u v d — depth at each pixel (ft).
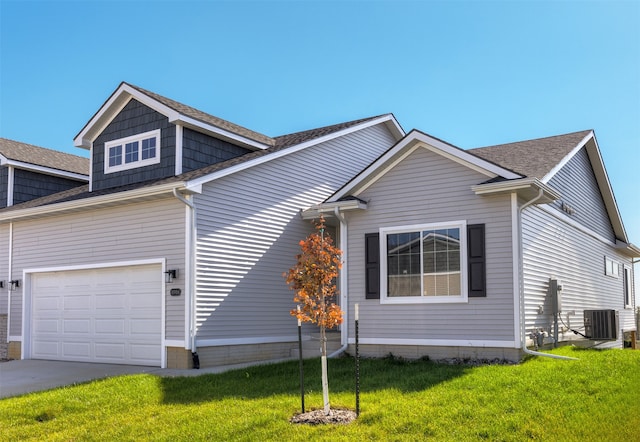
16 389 37.42
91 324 50.29
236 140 54.44
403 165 44.80
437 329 42.11
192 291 43.83
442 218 42.80
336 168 60.54
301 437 24.23
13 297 56.34
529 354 39.88
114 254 48.75
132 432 26.48
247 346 47.96
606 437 23.03
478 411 26.32
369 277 45.11
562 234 50.96
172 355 44.21
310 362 42.19
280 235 52.34
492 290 40.37
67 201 50.88
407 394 30.12
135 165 52.16
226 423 26.55
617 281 70.18
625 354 42.55
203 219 45.11
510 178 39.73
